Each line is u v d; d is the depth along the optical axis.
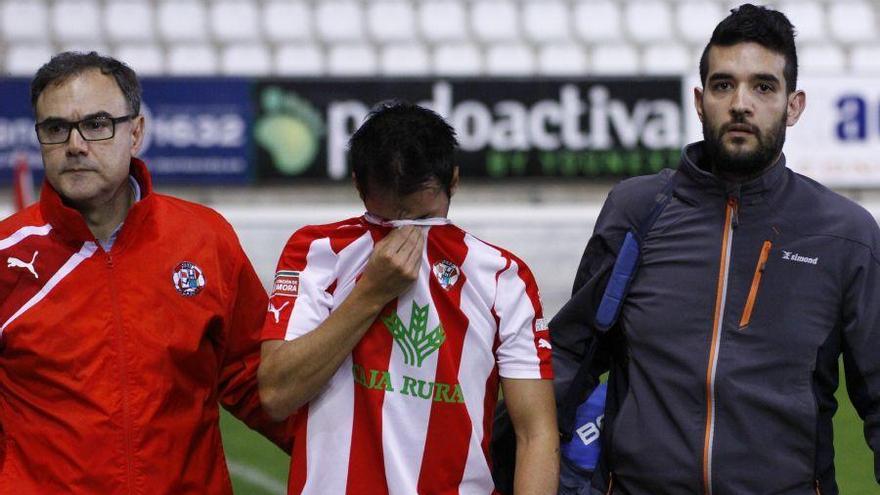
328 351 8.94
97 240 9.38
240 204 43.09
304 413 9.33
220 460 9.98
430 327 9.17
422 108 9.23
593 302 10.27
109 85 9.41
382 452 9.09
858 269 9.65
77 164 9.25
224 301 9.73
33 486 9.12
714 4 48.31
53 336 9.16
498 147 43.03
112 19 46.59
